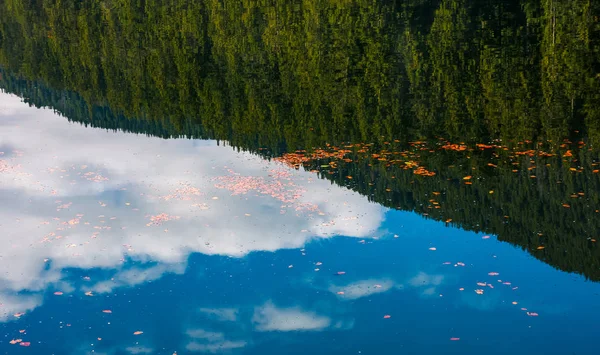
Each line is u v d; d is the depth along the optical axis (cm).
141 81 6009
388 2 6450
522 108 3228
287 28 6259
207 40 6762
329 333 1340
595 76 3509
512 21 5391
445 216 1969
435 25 5303
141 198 2203
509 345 1276
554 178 2277
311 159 2705
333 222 1938
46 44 8425
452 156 2641
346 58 4844
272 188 2284
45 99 5062
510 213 1969
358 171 2497
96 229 1920
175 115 4091
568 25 4269
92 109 4422
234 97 4588
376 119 3397
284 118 3734
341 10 6216
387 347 1283
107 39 7794
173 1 8425
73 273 1634
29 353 1282
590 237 1769
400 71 4397
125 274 1623
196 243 1800
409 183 2312
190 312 1432
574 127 2877
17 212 2088
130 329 1370
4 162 2741
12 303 1484
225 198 2178
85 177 2489
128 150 2973
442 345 1284
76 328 1374
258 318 1408
